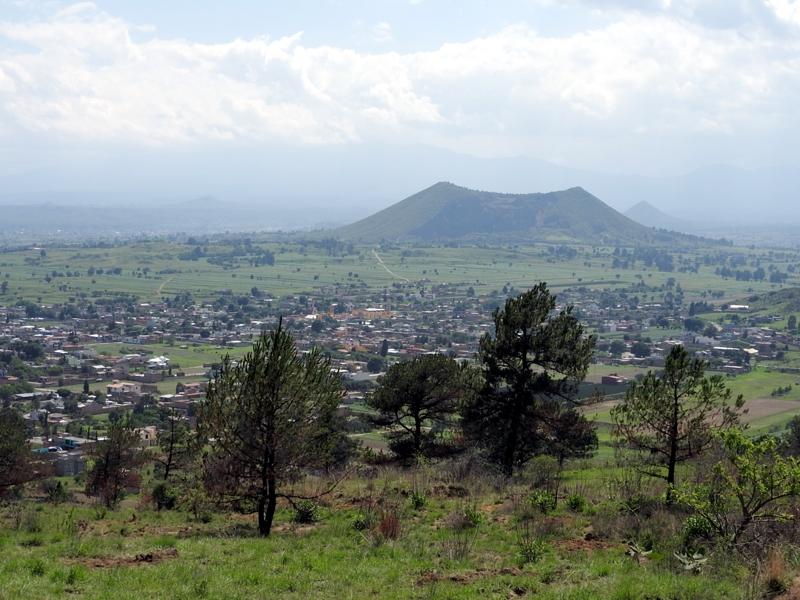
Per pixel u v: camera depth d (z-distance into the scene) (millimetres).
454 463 32781
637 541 17484
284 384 20641
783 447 25234
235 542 19047
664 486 23172
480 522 20188
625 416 24141
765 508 17422
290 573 15484
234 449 20672
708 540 16641
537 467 32000
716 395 23141
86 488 37750
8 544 19000
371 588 14492
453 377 36875
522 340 34656
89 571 15680
